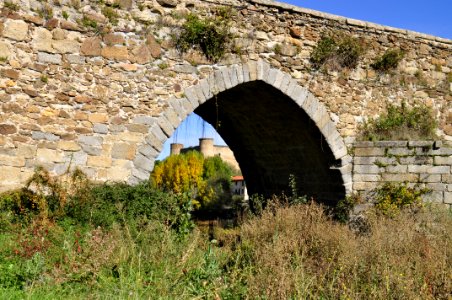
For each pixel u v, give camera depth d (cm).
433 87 1474
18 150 970
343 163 1336
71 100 1016
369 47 1384
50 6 1001
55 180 945
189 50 1128
